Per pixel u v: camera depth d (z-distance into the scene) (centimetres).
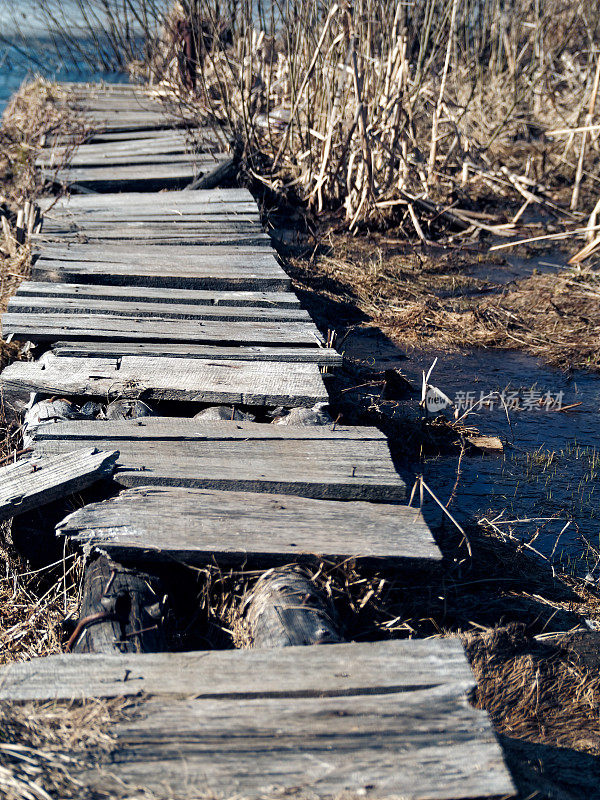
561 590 377
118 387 428
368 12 909
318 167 978
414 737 213
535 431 541
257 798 194
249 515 327
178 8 1046
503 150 1223
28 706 221
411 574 352
